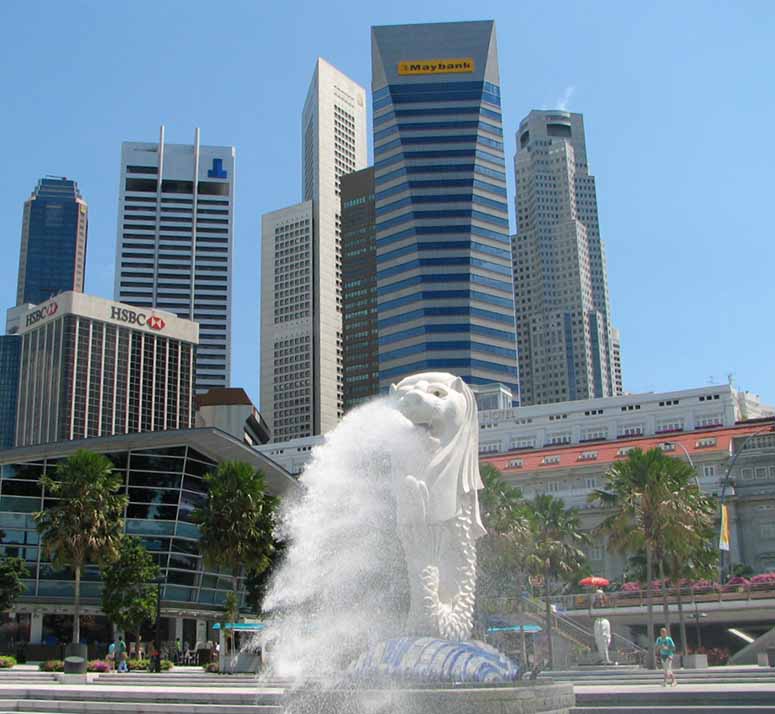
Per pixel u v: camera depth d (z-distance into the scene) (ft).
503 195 582.35
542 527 190.60
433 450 61.72
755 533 290.35
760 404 444.96
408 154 580.30
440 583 59.98
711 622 179.42
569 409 387.34
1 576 181.27
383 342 556.10
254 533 160.97
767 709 55.16
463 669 50.24
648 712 57.06
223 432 206.28
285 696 50.80
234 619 166.61
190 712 64.13
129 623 171.42
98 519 154.40
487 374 536.42
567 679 96.32
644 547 150.51
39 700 74.43
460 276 552.41
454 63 598.75
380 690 47.03
